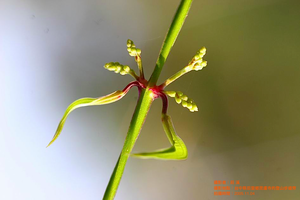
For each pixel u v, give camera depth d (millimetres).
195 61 172
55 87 211
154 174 211
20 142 209
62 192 209
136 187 211
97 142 211
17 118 209
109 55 211
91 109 211
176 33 173
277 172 211
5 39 209
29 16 209
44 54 211
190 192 211
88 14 211
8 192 207
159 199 210
